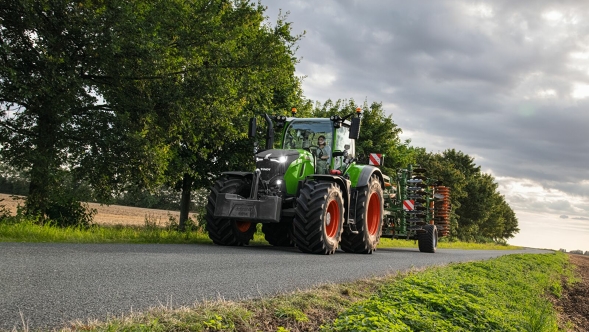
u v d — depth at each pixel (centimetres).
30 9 1068
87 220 1305
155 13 1289
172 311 305
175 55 1397
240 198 930
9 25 1114
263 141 1916
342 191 1033
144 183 1364
